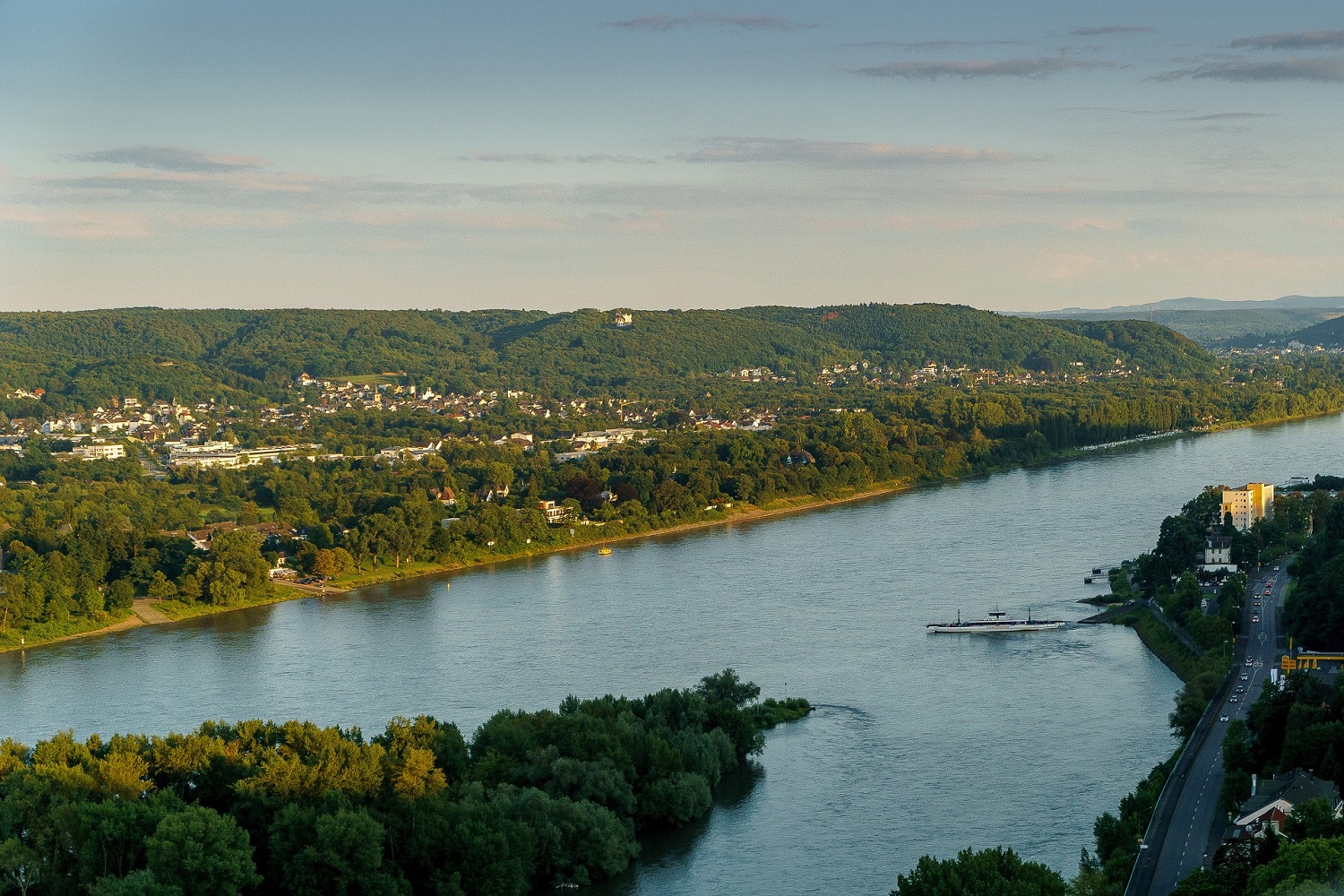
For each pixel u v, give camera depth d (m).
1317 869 184.62
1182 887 198.75
